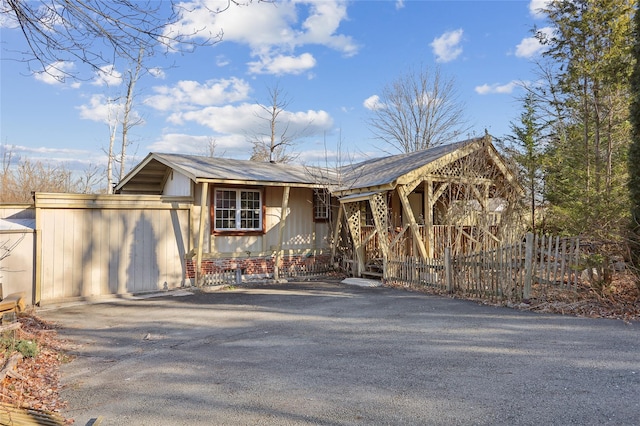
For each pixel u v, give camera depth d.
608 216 9.38
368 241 13.94
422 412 3.64
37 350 5.75
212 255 13.20
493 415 3.52
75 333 7.38
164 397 4.31
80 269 10.92
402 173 12.32
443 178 13.07
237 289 12.34
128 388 4.64
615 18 12.09
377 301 9.59
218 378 4.84
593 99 12.95
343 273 15.07
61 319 8.56
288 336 6.74
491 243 12.50
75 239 10.88
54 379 5.00
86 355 6.07
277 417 3.68
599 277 7.91
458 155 13.12
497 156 13.84
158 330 7.54
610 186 11.56
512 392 3.99
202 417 3.75
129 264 11.69
